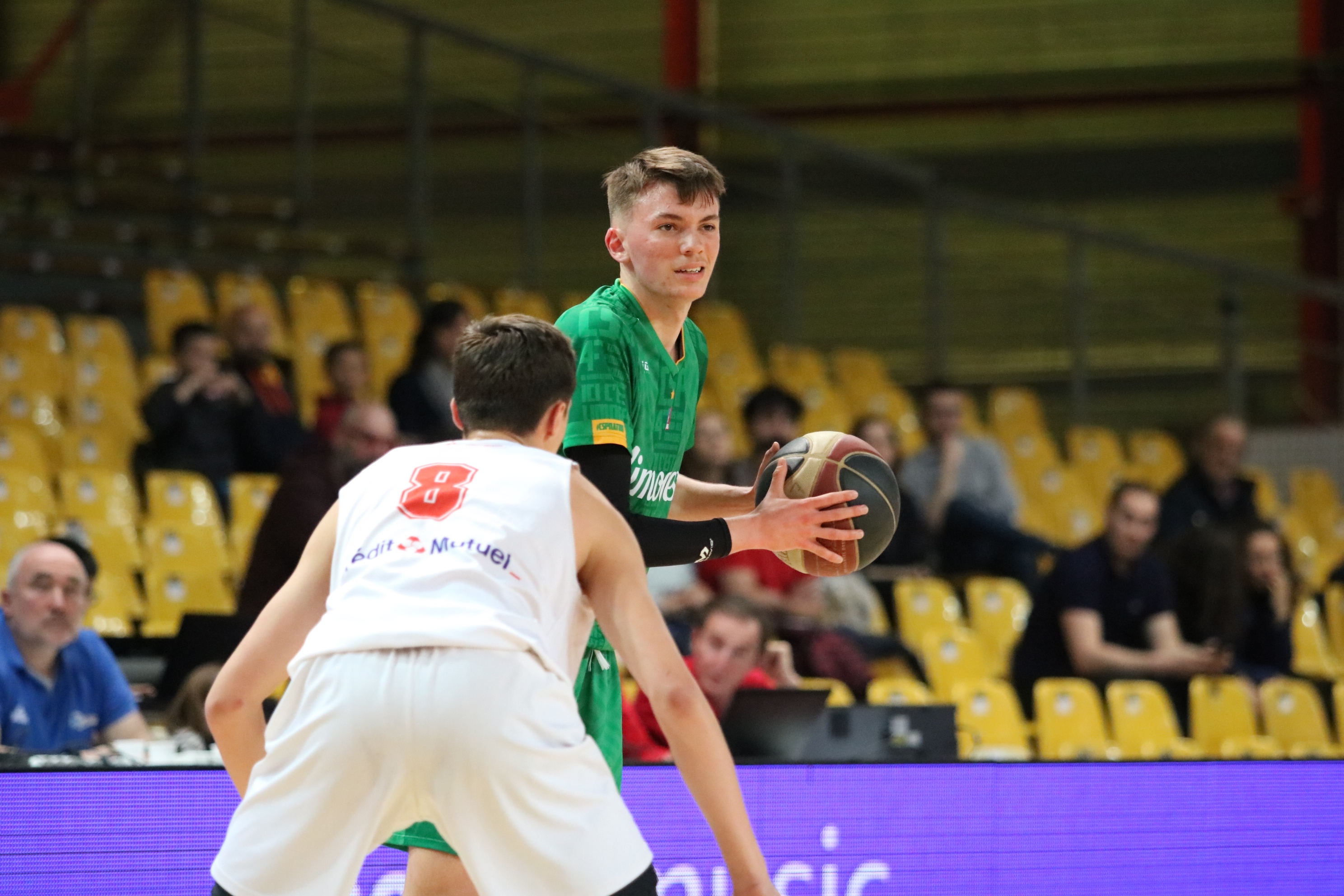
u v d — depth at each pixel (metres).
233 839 8.31
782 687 16.91
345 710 8.12
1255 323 46.66
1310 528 39.09
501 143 46.94
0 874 11.55
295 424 29.50
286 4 48.12
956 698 22.33
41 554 16.78
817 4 49.56
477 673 8.08
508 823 8.06
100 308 36.19
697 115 39.50
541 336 9.30
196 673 16.53
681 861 12.61
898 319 47.41
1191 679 23.89
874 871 12.95
